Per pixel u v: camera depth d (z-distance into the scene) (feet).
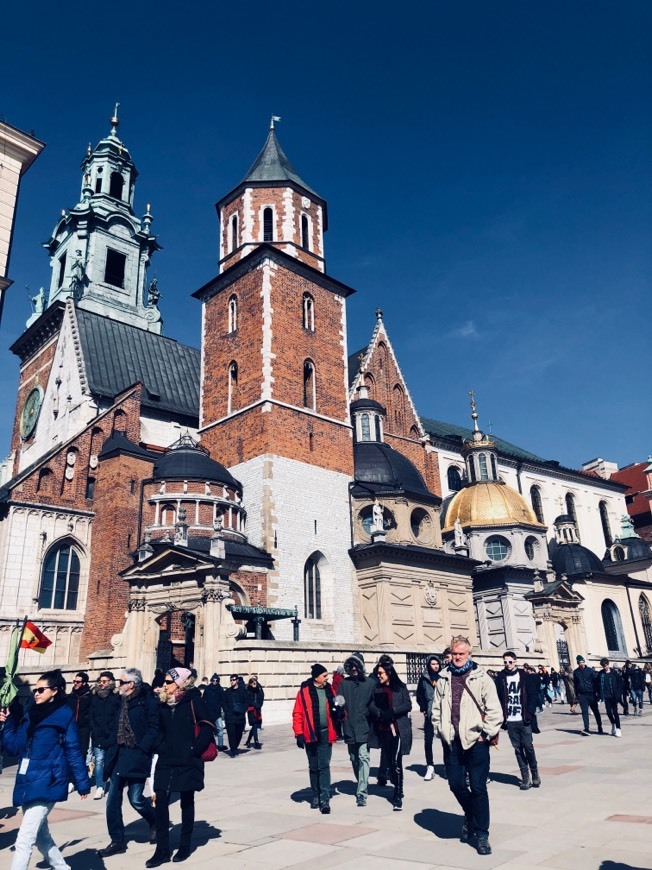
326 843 29.19
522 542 171.32
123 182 231.91
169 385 174.19
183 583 96.84
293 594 123.75
